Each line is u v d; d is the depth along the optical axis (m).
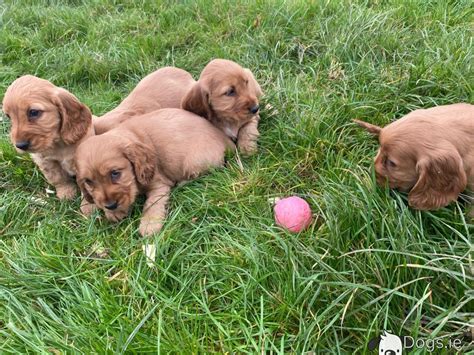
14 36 1.21
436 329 0.47
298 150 0.73
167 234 0.65
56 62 1.12
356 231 0.58
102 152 0.67
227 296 0.57
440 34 0.93
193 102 0.81
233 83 0.78
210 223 0.66
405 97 0.79
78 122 0.74
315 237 0.59
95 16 1.29
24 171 0.81
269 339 0.51
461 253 0.54
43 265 0.63
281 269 0.56
